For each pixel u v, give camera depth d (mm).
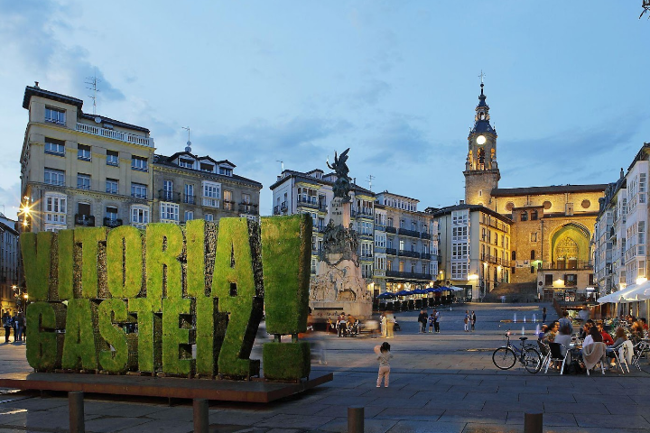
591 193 100062
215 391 12188
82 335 15164
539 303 74625
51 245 15992
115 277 14906
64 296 15539
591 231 96938
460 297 85688
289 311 13172
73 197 52562
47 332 15727
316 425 10602
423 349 25188
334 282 40625
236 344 13438
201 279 13992
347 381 15695
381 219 84125
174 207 60125
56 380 13984
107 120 57031
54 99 52000
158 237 14609
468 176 106875
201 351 13797
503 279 100062
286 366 13086
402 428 10102
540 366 17484
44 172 50969
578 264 100188
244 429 10398
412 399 12875
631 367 18219
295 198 72500
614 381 15320
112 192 55656
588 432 9664
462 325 45312
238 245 13727
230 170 68000
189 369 13805
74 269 15609
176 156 63750
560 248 102312
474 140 106938
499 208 105938
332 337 33188
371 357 21969
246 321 13414
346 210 42281
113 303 14867
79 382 13578
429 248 92688
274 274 13367
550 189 102750
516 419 10695
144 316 14539
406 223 89438
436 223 94875
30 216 51375
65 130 52312
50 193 50719
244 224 13734
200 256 14078
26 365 20500
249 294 13484
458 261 92312
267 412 11758
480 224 91875
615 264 57719
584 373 16859
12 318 37531
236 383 13008
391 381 15633
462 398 12914
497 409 11625
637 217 43594
